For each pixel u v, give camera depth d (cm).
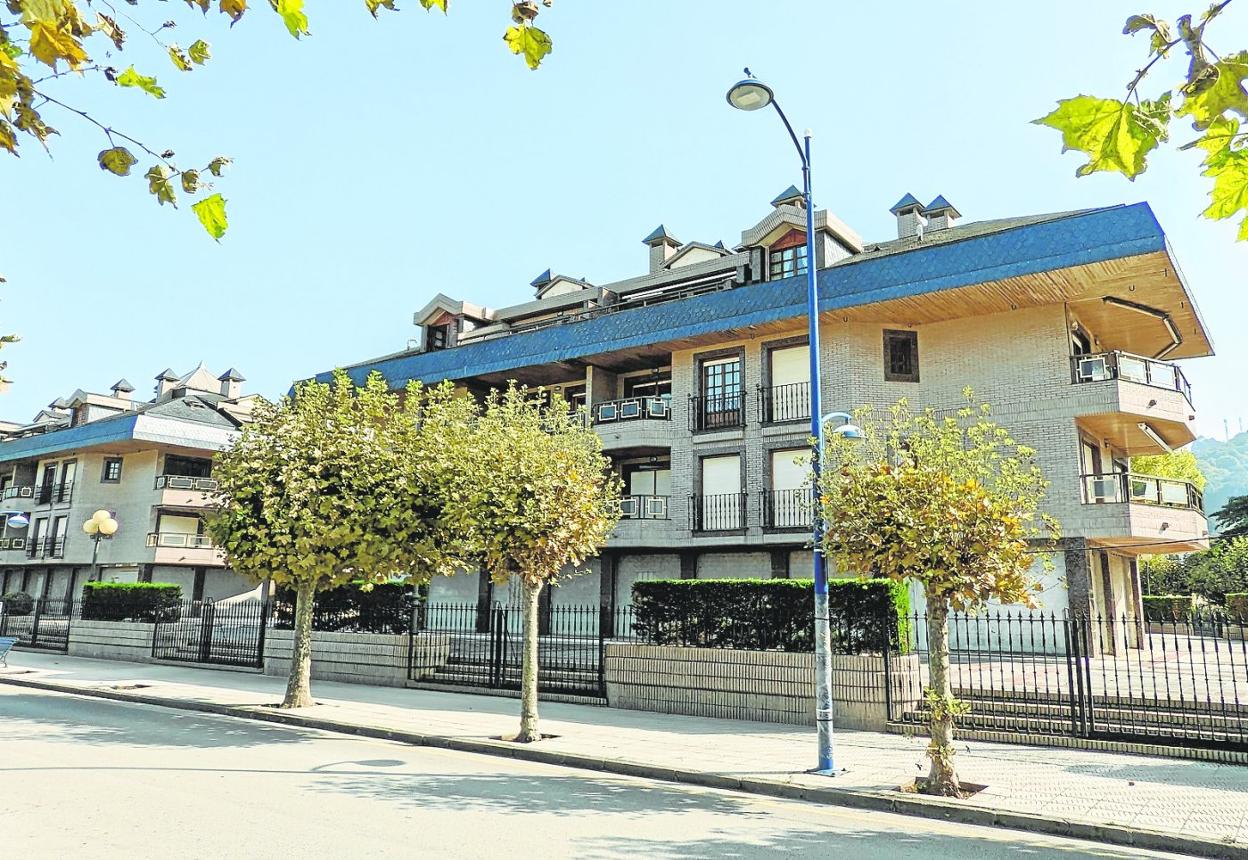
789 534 2219
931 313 2138
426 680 1692
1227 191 250
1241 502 4306
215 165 240
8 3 188
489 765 995
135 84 228
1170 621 3031
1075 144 224
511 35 249
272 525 1363
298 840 629
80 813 705
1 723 1243
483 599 2764
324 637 1852
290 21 229
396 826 679
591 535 1209
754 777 893
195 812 712
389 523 1366
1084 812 752
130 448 4091
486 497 1131
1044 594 1922
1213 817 736
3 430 5541
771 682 1262
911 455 942
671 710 1352
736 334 2372
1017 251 1889
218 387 5475
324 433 1422
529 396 2964
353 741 1157
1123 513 1856
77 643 2427
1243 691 1248
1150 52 215
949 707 843
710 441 2419
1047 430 1988
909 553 847
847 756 1005
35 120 220
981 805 777
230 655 2089
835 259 2402
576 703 1462
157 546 3859
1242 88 212
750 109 1003
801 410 2291
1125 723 1086
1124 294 1995
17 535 4472
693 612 1372
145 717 1347
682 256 2945
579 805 784
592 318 2645
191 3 229
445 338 3284
